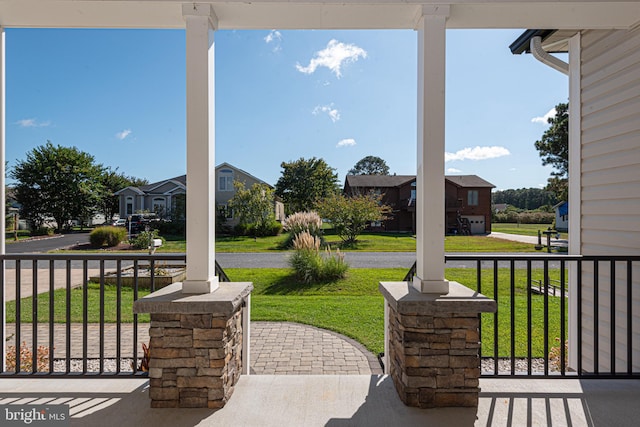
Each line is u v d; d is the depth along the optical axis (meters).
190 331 2.08
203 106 2.25
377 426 1.91
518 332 4.95
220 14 2.39
